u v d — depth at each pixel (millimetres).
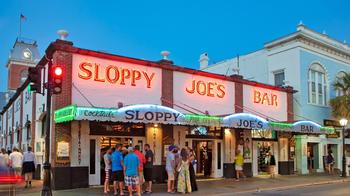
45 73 18594
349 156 27344
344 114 28781
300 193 16672
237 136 23703
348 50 33562
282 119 26984
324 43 30891
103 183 17953
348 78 30141
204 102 22172
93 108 15570
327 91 31328
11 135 32406
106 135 18266
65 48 17109
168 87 20562
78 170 17078
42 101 20344
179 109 20875
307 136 28672
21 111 27234
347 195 15773
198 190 17000
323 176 25344
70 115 15336
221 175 22859
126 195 15094
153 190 16812
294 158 27875
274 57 31000
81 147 17297
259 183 20281
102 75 18172
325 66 31438
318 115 30016
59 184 16469
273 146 26109
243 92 24516
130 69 19172
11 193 11508
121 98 18656
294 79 29172
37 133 21438
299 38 29172
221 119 19828
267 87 26141
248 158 24156
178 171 16234
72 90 17234
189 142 21391
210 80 22703
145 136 19578
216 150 22766
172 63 20906
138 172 14727
